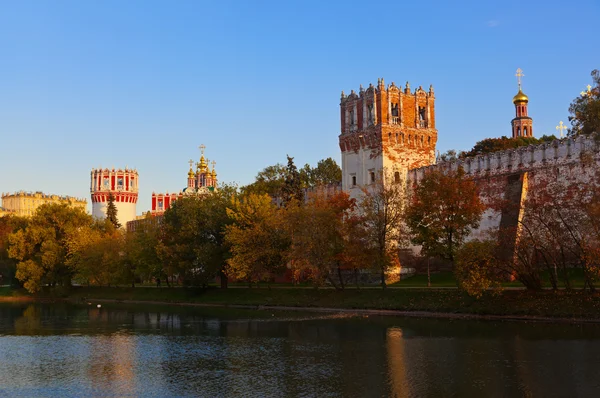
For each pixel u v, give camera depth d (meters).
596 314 51.56
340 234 75.12
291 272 100.56
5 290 126.69
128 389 33.88
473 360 38.38
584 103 52.88
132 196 185.88
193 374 37.25
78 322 68.38
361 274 90.19
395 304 67.25
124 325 64.19
